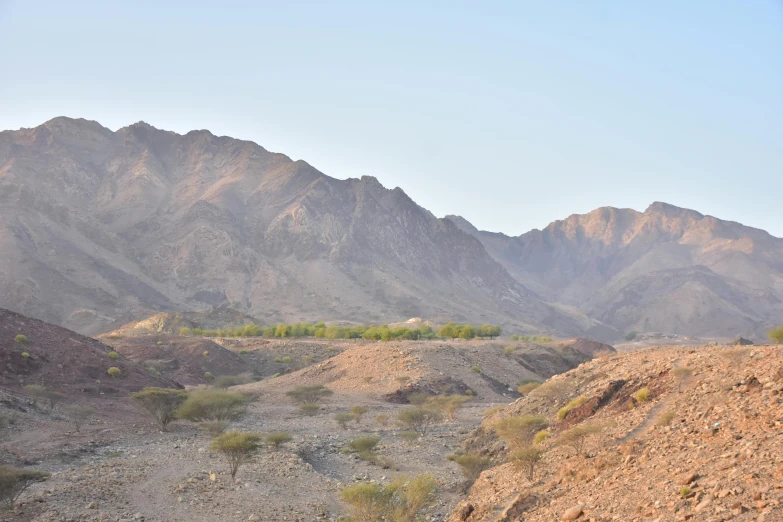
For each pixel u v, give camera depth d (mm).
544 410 44188
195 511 30844
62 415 55344
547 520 22984
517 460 31766
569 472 28062
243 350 138875
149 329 194750
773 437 20516
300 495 35594
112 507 30203
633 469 24359
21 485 30422
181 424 59719
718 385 30266
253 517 30391
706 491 18203
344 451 50625
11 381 60781
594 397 38812
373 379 93562
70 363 69188
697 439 24484
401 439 56812
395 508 30688
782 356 29875
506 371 107562
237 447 37188
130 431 53656
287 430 61281
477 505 29656
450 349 107750
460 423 68125
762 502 15703
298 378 102438
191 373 114125
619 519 19531
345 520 30172
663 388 34875
